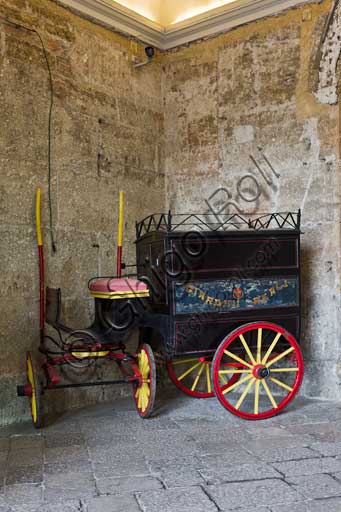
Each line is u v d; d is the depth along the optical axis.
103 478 3.04
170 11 5.75
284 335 4.27
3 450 3.55
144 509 2.64
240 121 5.38
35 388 3.98
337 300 4.87
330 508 2.62
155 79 5.71
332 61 4.87
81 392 4.78
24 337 4.39
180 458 3.35
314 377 4.95
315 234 4.98
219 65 5.49
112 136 5.19
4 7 4.27
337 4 4.79
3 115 4.26
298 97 5.06
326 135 4.93
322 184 4.95
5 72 4.28
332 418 4.25
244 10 5.21
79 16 4.89
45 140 4.58
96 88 5.04
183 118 5.72
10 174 4.31
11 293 4.30
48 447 3.60
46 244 4.57
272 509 2.62
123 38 5.35
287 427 4.00
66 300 4.71
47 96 4.60
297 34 5.05
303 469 3.13
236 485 2.91
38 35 4.53
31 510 2.65
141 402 4.34
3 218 4.25
